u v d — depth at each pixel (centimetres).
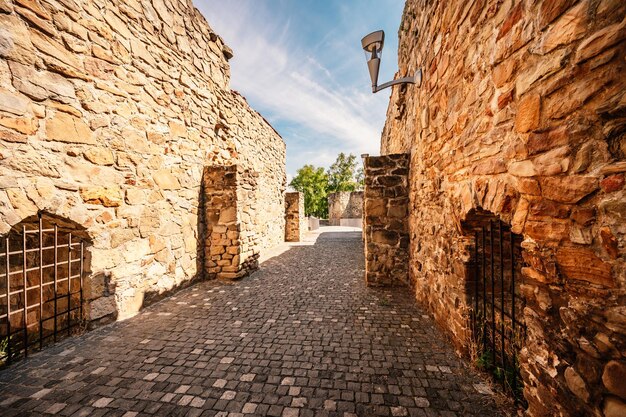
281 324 308
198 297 407
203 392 195
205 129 532
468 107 208
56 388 200
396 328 293
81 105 298
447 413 171
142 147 379
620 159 93
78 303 307
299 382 204
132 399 188
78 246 310
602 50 96
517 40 143
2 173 234
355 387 197
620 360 94
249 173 554
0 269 329
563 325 119
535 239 133
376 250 456
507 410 170
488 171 176
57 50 275
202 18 527
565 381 117
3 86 234
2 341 241
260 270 580
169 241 425
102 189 319
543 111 125
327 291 430
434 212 307
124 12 354
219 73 586
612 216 96
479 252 230
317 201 2798
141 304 366
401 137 550
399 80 377
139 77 377
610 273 97
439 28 273
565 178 114
